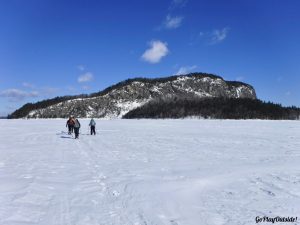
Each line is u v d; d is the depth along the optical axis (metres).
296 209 7.89
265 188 10.09
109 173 12.67
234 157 17.44
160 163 15.27
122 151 20.20
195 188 10.17
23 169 13.55
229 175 12.21
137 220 7.19
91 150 20.78
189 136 33.53
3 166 14.34
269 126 57.97
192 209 7.98
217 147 22.64
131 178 11.69
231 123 74.31
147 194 9.42
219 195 9.31
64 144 24.92
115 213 7.70
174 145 24.05
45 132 40.75
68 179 11.50
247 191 9.76
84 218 7.36
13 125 65.31
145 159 16.66
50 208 8.12
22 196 9.16
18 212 7.78
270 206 8.16
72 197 9.13
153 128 51.97
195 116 151.00
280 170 13.18
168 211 7.84
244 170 13.27
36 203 8.54
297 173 12.45
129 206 8.27
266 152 19.67
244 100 171.88
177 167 14.12
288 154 18.62
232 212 7.70
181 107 176.00
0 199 8.85
